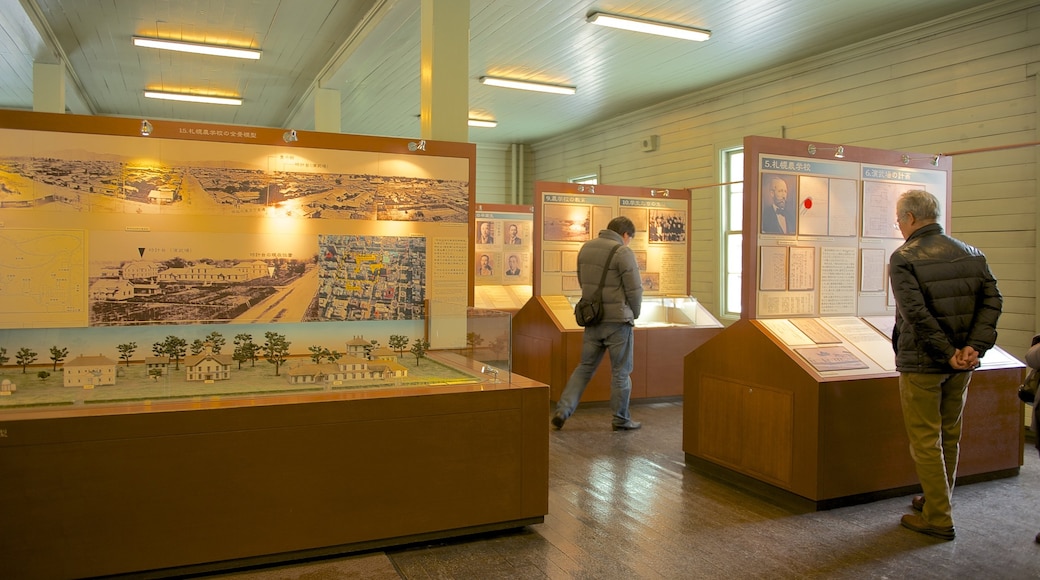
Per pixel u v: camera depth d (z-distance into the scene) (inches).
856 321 181.0
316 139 163.8
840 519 148.6
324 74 347.6
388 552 127.3
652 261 308.7
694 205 387.5
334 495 122.5
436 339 159.8
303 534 120.7
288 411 118.8
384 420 125.4
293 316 162.4
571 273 296.5
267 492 118.0
